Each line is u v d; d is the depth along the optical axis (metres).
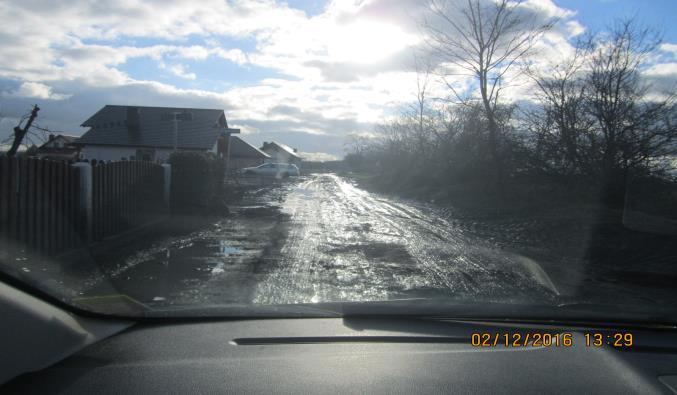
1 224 7.23
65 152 38.62
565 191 18.20
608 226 13.32
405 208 21.69
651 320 4.76
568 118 17.33
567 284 8.34
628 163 16.06
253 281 7.67
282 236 12.62
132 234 11.66
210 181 17.06
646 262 10.05
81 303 4.76
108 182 10.98
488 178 23.91
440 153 30.48
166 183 15.08
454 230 14.91
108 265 8.45
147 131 40.97
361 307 4.88
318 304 5.06
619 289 8.10
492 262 10.05
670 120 15.36
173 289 7.02
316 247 11.14
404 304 4.97
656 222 13.70
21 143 17.39
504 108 21.22
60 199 8.89
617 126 16.11
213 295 6.70
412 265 9.43
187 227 13.50
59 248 8.81
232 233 12.89
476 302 5.22
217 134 41.03
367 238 12.80
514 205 18.92
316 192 30.55
